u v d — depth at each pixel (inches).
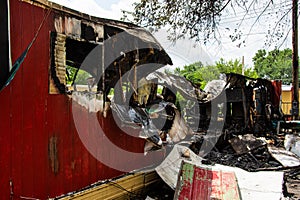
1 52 117.2
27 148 134.3
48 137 144.5
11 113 127.7
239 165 291.0
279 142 387.5
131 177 203.3
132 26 189.3
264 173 265.3
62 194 151.8
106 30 175.6
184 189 176.2
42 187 141.2
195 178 180.9
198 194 171.6
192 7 235.9
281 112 525.0
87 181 168.6
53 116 147.3
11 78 121.2
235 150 334.0
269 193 209.8
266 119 481.1
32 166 136.6
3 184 124.0
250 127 426.3
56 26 147.0
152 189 225.5
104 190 179.5
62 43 149.9
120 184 192.7
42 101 141.4
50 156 145.4
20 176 131.1
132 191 203.9
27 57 133.8
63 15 150.5
